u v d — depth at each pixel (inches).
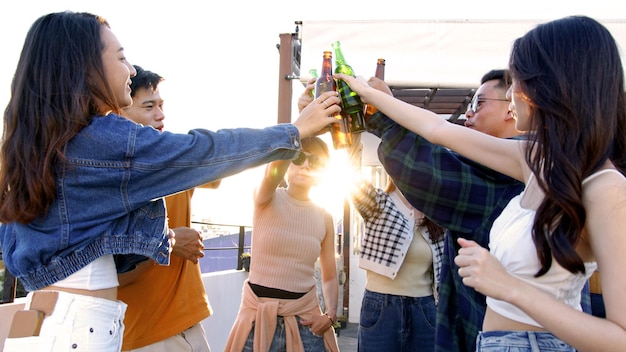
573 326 36.9
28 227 49.4
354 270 299.4
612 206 37.7
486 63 133.1
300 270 97.8
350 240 293.7
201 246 83.5
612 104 41.7
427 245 107.7
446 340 64.3
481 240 64.2
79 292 50.1
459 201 64.9
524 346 44.1
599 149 40.3
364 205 107.5
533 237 42.3
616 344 35.4
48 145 48.6
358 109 67.7
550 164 41.5
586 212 39.4
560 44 43.7
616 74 42.8
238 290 186.5
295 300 96.3
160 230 55.6
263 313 93.9
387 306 106.9
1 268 79.3
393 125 67.6
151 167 51.9
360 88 64.9
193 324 86.0
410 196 66.6
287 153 61.0
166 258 56.4
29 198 47.8
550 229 40.7
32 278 49.3
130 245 52.8
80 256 50.1
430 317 106.3
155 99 88.4
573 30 44.0
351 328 283.0
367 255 109.0
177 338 84.3
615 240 37.1
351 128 68.7
